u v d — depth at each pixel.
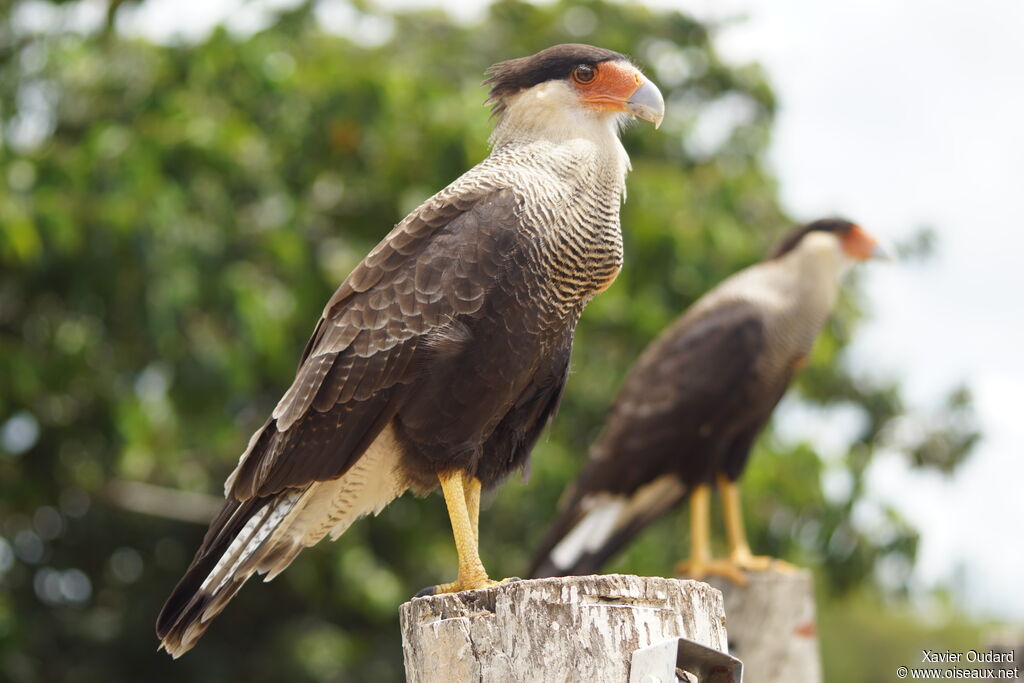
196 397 12.82
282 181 13.76
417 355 6.30
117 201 12.02
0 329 13.19
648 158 16.52
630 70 6.88
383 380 6.34
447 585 6.19
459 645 5.06
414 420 6.35
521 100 6.97
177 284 12.15
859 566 16.05
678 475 11.36
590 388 14.67
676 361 11.44
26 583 15.94
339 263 14.04
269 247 13.20
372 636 16.06
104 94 13.85
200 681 15.78
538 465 14.19
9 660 13.87
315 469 6.39
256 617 16.23
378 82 13.44
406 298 6.34
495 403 6.43
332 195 14.56
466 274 6.31
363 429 6.38
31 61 13.99
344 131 13.57
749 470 14.95
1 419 12.56
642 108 6.82
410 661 5.25
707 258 14.61
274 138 13.72
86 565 16.20
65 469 14.10
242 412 14.91
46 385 12.81
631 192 14.60
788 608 9.65
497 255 6.34
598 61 6.90
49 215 11.75
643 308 14.28
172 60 13.67
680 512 15.36
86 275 12.06
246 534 6.41
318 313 13.74
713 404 11.35
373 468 6.60
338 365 6.39
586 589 5.01
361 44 15.43
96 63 13.90
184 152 12.73
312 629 15.80
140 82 13.87
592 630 4.95
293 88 13.66
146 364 13.34
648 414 11.29
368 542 14.89
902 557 16.20
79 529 15.92
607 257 6.73
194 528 16.22
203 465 15.78
